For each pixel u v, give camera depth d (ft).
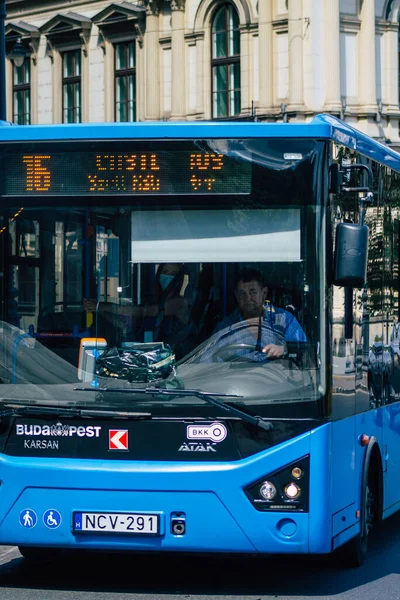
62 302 35.06
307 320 34.22
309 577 38.22
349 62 176.14
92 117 202.69
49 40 208.33
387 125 179.22
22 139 35.55
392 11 179.32
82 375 34.60
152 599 34.81
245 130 34.88
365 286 39.09
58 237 35.32
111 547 34.01
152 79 192.65
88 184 35.27
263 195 34.71
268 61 177.88
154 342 34.55
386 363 42.63
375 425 40.52
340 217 35.78
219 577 38.24
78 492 34.06
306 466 33.60
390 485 43.29
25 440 34.63
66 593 35.58
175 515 33.73
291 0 173.27
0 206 35.60
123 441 34.12
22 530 34.40
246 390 33.94
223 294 34.55
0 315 35.37
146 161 35.12
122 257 34.99
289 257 34.50
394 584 37.24
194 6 187.32
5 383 34.94
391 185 43.65
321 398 33.86
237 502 33.50
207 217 34.86
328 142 34.73
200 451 33.83
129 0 197.26
